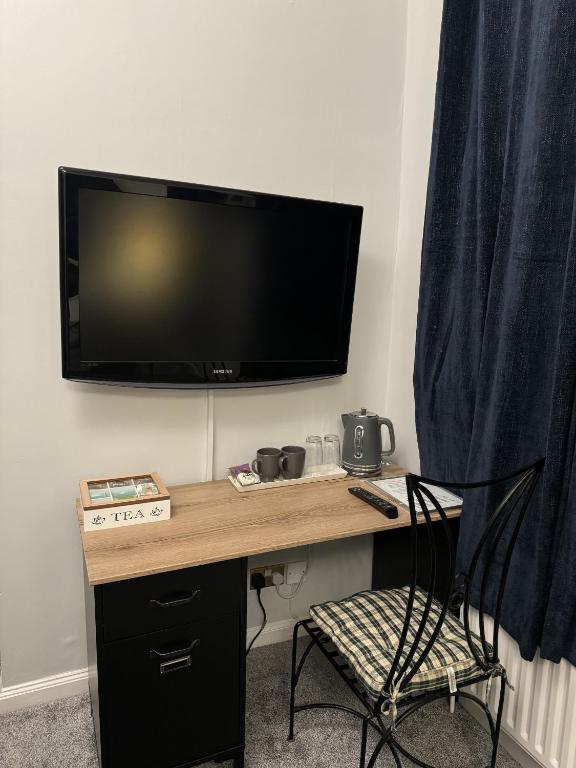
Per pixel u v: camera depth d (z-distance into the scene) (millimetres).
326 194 2016
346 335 1994
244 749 1587
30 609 1799
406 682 1298
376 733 1765
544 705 1496
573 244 1294
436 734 1771
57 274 1675
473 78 1696
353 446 1992
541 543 1388
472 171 1662
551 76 1345
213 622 1468
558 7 1318
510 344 1471
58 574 1815
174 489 1863
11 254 1614
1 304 1624
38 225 1633
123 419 1823
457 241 1780
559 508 1384
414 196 2066
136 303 1661
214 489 1867
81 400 1758
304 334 1922
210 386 1812
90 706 1835
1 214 1588
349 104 2004
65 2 1577
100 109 1655
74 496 1796
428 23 1949
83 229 1555
